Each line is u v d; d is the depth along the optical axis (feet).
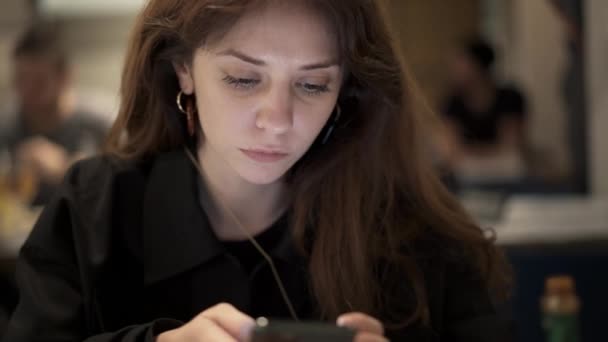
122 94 3.37
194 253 3.26
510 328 3.56
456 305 3.50
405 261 3.41
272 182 3.15
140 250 3.35
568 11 7.87
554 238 5.84
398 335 3.34
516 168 8.15
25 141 8.87
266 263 3.32
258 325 2.27
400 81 3.20
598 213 6.78
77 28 10.19
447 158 7.04
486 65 9.42
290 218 3.37
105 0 10.11
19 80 8.78
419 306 3.35
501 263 3.70
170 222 3.31
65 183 3.39
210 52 2.87
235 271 3.28
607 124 7.61
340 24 2.86
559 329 3.83
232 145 2.96
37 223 3.29
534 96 8.54
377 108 3.30
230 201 3.34
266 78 2.86
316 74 2.88
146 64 3.21
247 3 2.75
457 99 9.45
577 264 5.84
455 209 3.65
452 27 12.21
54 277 3.18
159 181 3.37
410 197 3.53
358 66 2.99
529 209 7.06
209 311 2.74
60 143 8.89
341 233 3.33
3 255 5.98
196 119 3.32
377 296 3.35
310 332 2.25
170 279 3.30
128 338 2.85
